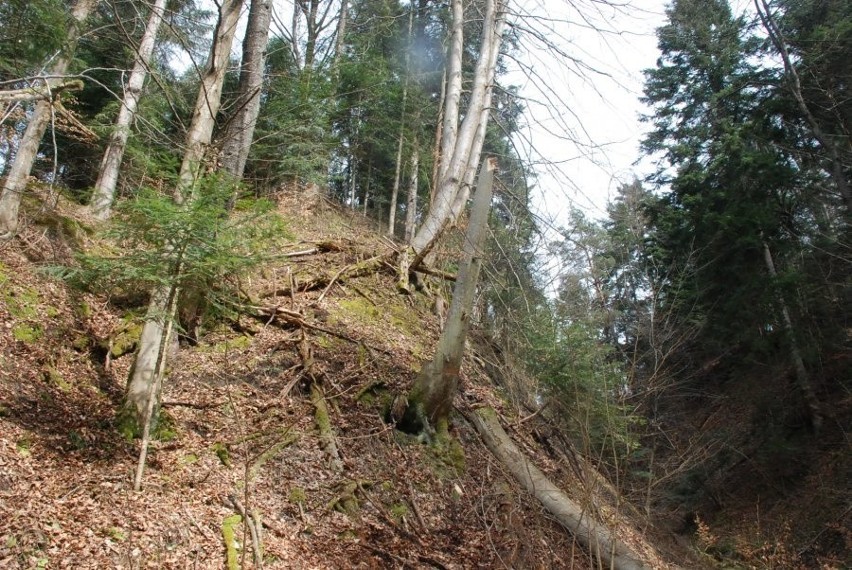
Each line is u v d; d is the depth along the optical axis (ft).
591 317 31.30
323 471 23.09
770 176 44.37
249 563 16.94
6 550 13.46
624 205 41.06
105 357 24.47
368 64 59.72
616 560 24.08
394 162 80.74
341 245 43.14
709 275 50.93
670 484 41.93
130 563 14.34
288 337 29.89
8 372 19.84
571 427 29.86
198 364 25.90
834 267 47.73
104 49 43.37
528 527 24.64
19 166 27.12
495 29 44.65
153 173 22.81
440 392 27.86
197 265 18.37
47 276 25.82
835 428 46.55
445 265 46.06
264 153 46.06
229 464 21.07
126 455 19.03
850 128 42.75
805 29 46.37
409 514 23.38
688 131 60.59
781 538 40.88
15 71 26.66
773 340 51.21
